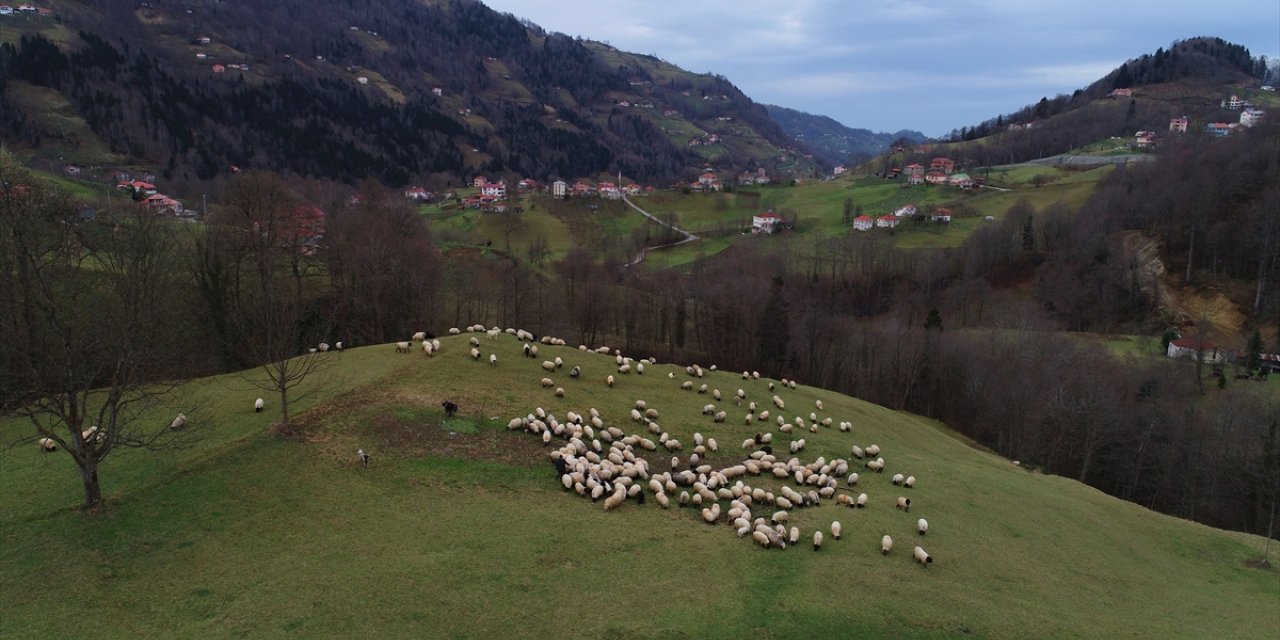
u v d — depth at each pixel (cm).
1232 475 7100
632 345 11800
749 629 2459
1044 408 8362
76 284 5097
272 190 9350
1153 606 3209
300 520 2884
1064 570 3419
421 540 2827
